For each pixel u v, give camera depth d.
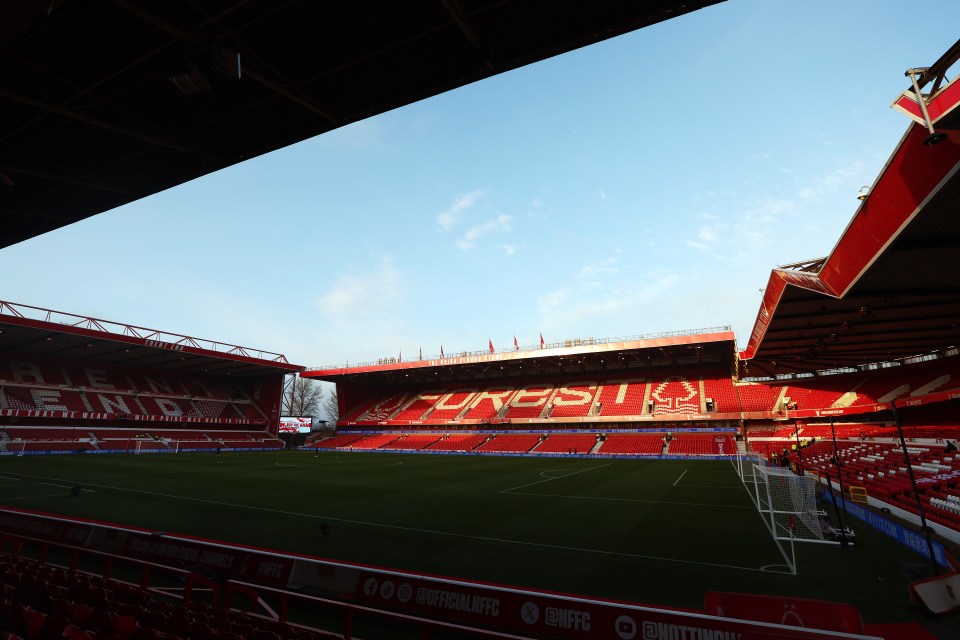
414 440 55.00
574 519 14.38
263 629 5.12
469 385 62.94
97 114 8.92
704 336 41.69
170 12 6.77
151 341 43.50
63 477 23.47
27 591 6.02
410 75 8.27
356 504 17.06
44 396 43.44
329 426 77.06
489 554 10.41
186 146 9.95
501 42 7.51
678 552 10.55
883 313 20.05
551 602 5.77
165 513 15.05
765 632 4.55
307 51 7.68
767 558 10.02
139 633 4.46
